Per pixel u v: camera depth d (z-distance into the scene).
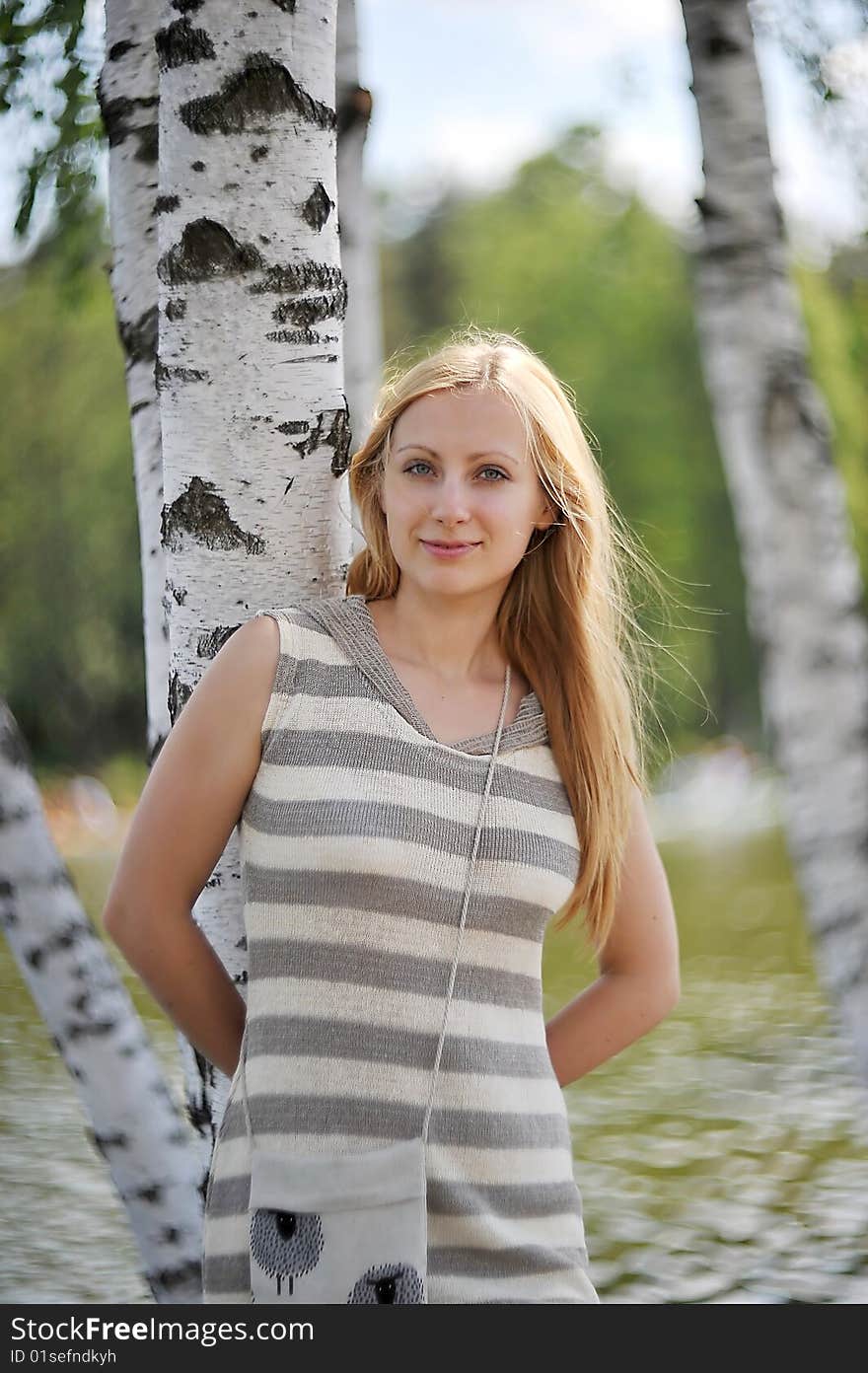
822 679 4.42
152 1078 3.42
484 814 2.25
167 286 2.55
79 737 23.89
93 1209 5.17
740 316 4.45
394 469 2.40
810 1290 4.31
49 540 21.62
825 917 4.41
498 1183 2.19
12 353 19.61
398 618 2.44
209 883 2.62
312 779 2.19
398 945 2.17
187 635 2.57
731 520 28.44
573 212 31.17
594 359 29.16
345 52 4.01
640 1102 6.35
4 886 3.39
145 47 3.14
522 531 2.40
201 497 2.55
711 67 4.44
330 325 2.60
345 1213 2.09
